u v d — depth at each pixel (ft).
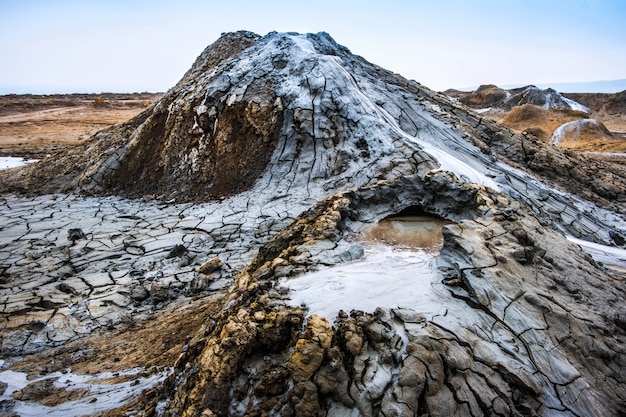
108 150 42.93
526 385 8.36
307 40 48.11
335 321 9.64
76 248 26.11
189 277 22.13
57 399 12.38
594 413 8.43
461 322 9.68
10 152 62.08
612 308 11.13
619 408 8.66
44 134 76.64
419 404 7.91
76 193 39.32
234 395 8.84
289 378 8.67
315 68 39.45
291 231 15.43
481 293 10.37
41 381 13.75
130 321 18.66
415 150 30.48
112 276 22.53
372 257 13.25
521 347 9.33
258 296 11.33
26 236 28.22
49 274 22.81
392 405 7.79
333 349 8.66
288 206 30.04
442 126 36.63
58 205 35.58
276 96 38.34
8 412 11.87
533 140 38.58
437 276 11.56
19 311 18.97
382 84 42.09
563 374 8.96
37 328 17.94
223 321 11.51
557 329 9.91
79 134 77.77
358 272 12.03
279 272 12.42
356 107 35.47
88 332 17.87
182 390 9.85
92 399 12.04
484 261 11.32
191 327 16.47
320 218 15.29
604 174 36.65
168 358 14.01
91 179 40.37
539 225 14.75
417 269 12.16
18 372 14.57
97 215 32.71
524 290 10.68
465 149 33.71
